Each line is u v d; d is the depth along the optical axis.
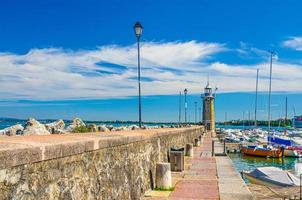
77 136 7.76
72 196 6.17
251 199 11.50
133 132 12.49
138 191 10.79
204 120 104.06
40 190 5.24
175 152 17.83
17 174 4.72
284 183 23.36
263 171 25.11
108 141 7.89
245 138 72.75
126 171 9.47
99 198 7.39
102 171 7.62
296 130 105.38
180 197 11.53
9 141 5.41
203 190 12.82
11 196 4.59
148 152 12.48
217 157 25.28
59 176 5.78
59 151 5.71
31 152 4.98
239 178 15.61
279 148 50.72
